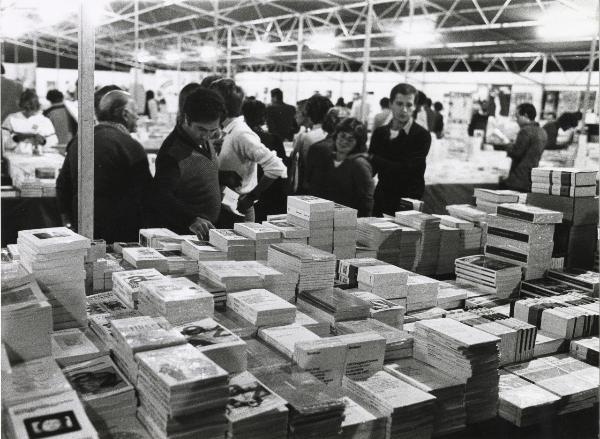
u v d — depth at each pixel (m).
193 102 3.09
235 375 1.79
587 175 3.17
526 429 2.04
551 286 2.96
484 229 3.59
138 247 2.82
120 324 1.81
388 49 15.63
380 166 4.51
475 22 11.88
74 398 1.56
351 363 1.95
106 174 3.39
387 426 1.79
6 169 5.92
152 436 1.56
